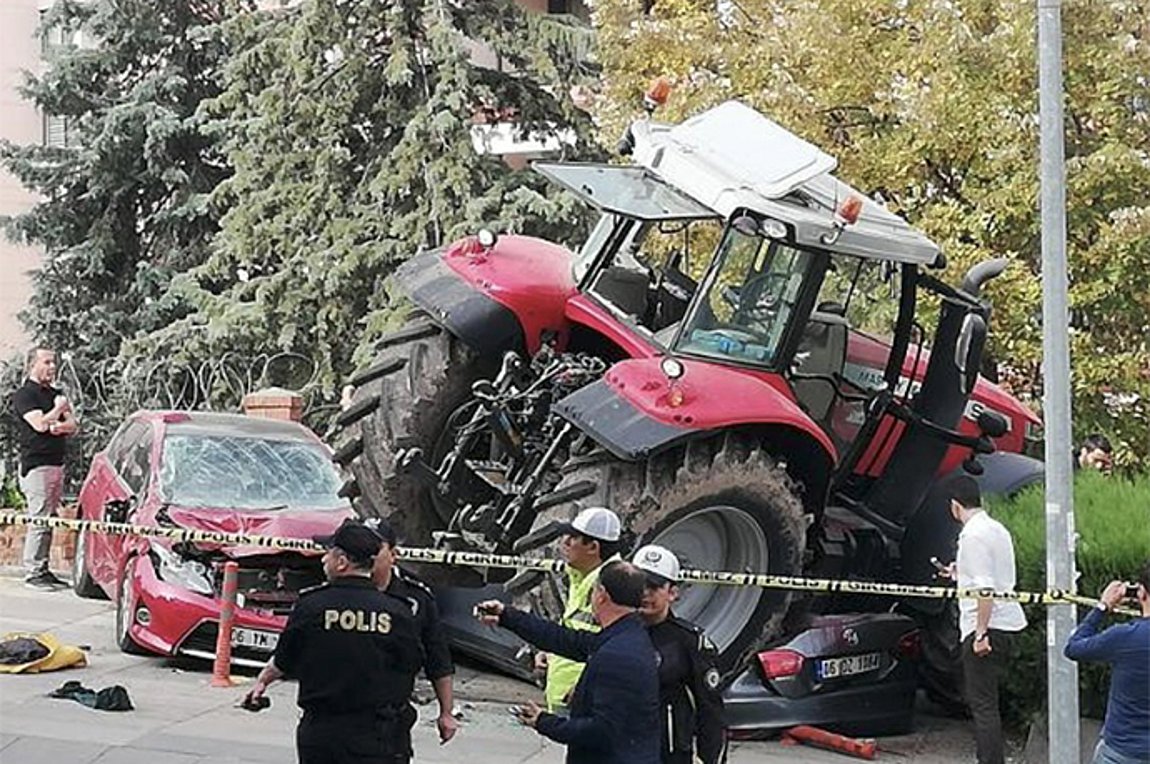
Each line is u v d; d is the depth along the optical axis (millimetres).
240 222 25312
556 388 12523
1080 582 13039
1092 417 20562
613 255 13203
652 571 8500
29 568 19312
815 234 12188
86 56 28891
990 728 12312
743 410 11789
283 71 25219
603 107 23156
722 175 12289
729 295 12406
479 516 12656
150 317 27750
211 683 14016
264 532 14656
